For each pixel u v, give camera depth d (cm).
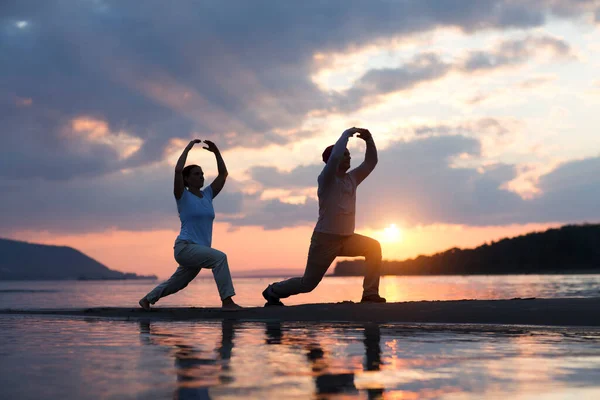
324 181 755
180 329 505
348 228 770
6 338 438
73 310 730
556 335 434
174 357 334
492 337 423
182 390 244
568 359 320
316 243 770
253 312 641
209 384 256
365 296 770
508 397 230
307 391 241
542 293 1582
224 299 688
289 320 588
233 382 260
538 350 354
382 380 264
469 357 329
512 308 565
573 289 1855
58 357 338
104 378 271
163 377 273
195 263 698
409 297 1401
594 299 605
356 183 789
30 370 293
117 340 421
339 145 745
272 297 815
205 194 744
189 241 706
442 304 615
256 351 356
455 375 275
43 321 610
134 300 1370
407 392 239
